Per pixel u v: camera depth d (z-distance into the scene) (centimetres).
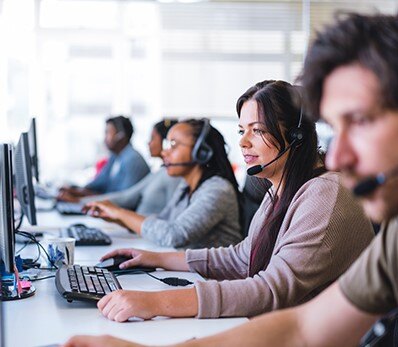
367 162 75
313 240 148
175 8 662
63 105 664
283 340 99
